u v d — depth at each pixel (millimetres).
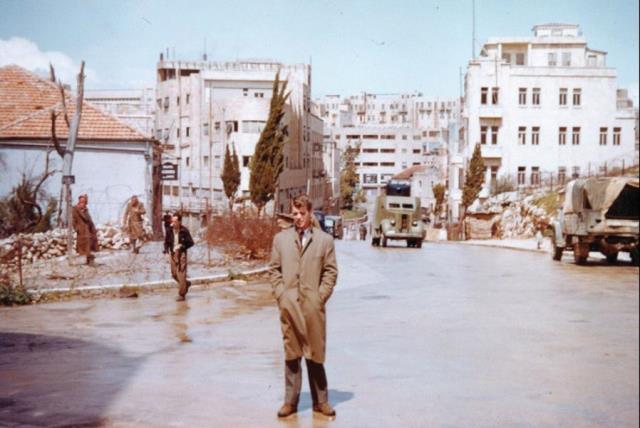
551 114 66938
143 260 22750
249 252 24953
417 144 170375
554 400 7852
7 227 27422
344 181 141875
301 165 87250
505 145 66875
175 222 16750
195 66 90312
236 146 71625
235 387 8352
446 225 73125
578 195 29078
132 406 7461
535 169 67250
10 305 15828
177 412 7238
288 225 7504
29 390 8164
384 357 10383
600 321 13984
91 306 15773
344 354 10617
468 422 6996
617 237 28438
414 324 13625
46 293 16656
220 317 14281
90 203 31906
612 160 59969
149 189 32781
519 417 7207
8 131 31188
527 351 10844
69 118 32625
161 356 10297
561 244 31094
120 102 83000
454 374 9234
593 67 66750
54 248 23281
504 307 16125
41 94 33656
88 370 9289
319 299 7031
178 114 82500
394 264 29047
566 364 9859
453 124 83938
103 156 32406
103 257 23984
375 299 17656
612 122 67125
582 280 22453
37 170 31516
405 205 45844
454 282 21844
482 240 59500
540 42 75812
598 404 7695
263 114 71562
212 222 26203
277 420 7000
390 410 7434
